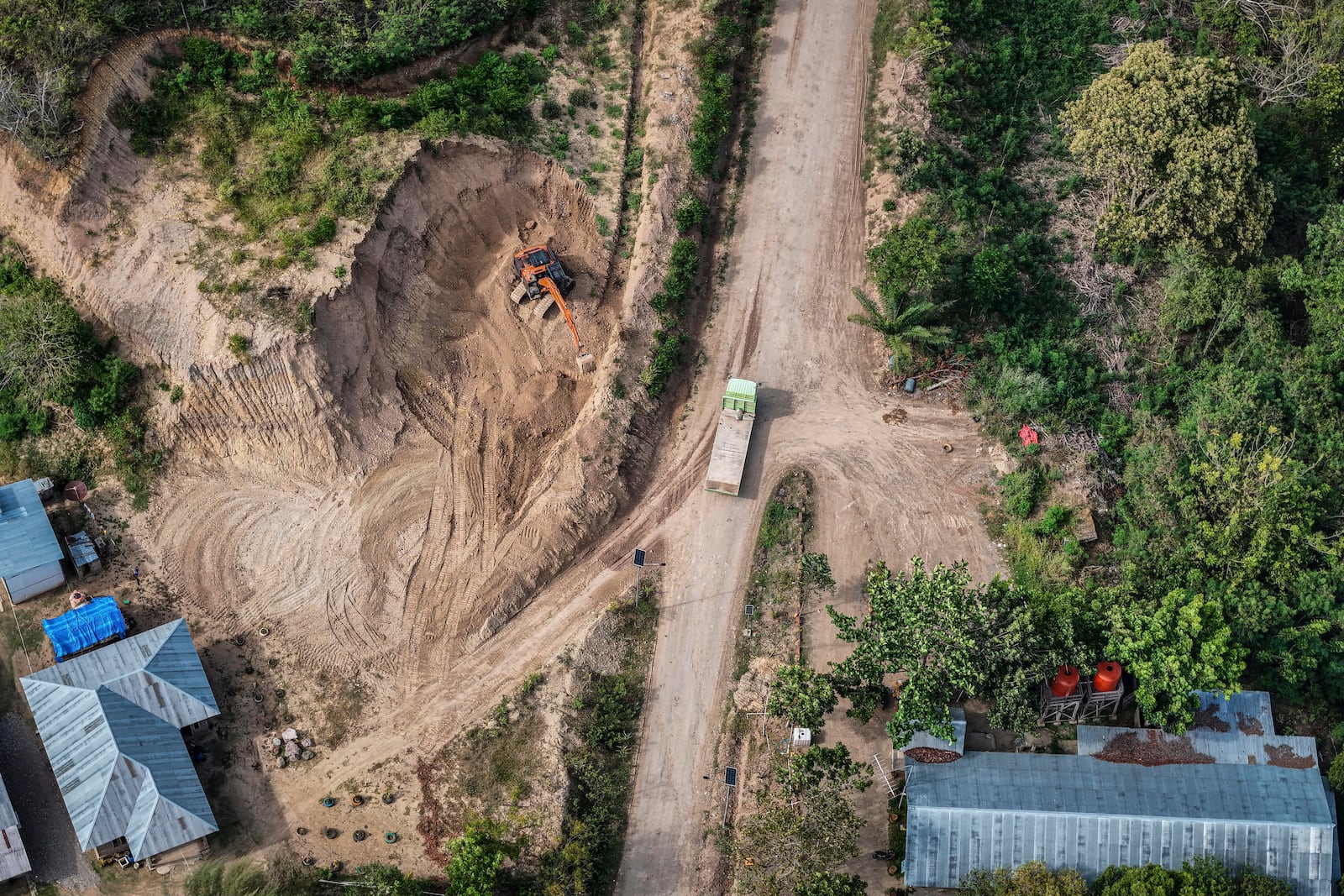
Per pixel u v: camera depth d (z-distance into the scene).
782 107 84.25
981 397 75.94
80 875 59.38
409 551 68.31
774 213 81.06
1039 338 78.56
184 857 59.84
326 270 68.56
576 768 64.31
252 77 74.75
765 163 82.50
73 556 65.38
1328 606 67.25
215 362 66.50
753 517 72.44
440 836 62.03
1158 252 80.25
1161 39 88.12
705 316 78.19
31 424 68.25
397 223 72.06
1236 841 62.09
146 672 61.00
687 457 74.06
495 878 58.75
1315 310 77.25
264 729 63.56
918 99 83.31
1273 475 69.62
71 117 69.50
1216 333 77.75
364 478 69.31
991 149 84.50
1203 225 77.50
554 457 71.69
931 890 63.03
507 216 77.25
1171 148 76.88
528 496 70.75
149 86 72.88
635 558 69.19
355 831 61.75
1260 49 88.44
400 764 63.50
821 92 84.75
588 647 67.50
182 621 63.41
